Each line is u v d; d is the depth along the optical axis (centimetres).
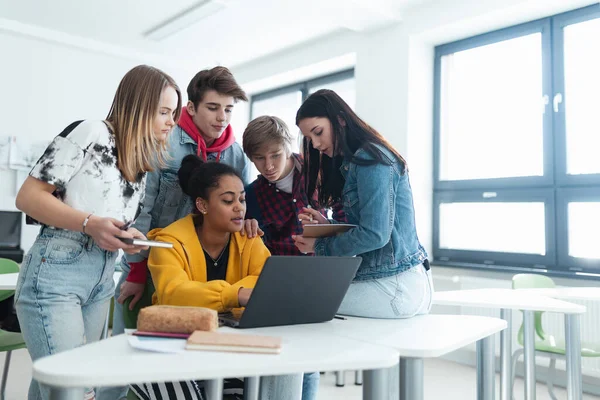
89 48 483
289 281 116
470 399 292
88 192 131
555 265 346
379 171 137
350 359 94
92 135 130
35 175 126
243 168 210
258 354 94
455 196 401
